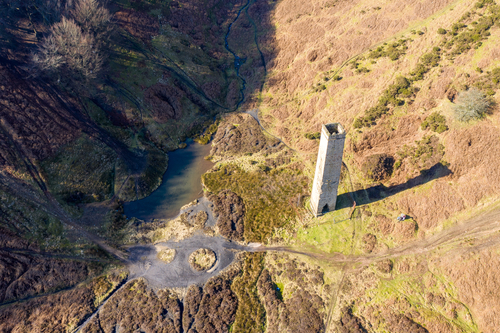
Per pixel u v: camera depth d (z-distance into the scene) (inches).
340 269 1695.4
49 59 2128.4
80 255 1764.3
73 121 2178.9
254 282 1686.8
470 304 1509.6
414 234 1759.4
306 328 1513.3
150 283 1694.1
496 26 2066.9
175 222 1947.6
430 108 2033.7
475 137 1847.9
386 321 1513.3
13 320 1540.4
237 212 1958.7
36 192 1877.5
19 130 1982.0
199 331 1518.2
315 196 1829.5
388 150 2048.5
